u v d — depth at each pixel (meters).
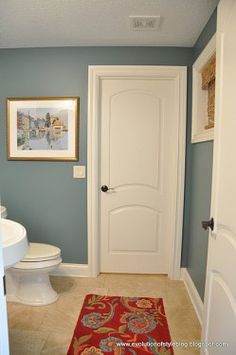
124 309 2.09
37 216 2.61
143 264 2.70
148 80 2.49
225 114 1.24
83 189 2.55
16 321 1.93
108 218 2.65
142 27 2.04
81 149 2.51
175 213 2.53
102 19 1.92
